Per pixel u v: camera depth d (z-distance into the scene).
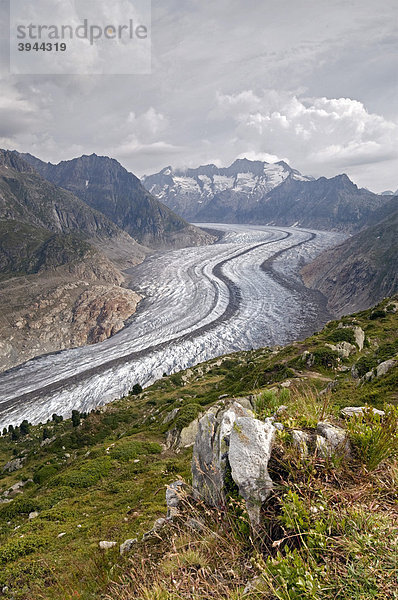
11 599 9.09
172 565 4.50
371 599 2.73
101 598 5.81
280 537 3.93
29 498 23.31
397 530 3.21
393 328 42.84
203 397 44.69
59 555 11.11
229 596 3.39
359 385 19.23
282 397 6.89
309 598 2.95
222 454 5.24
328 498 3.83
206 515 5.19
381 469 4.20
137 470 24.22
